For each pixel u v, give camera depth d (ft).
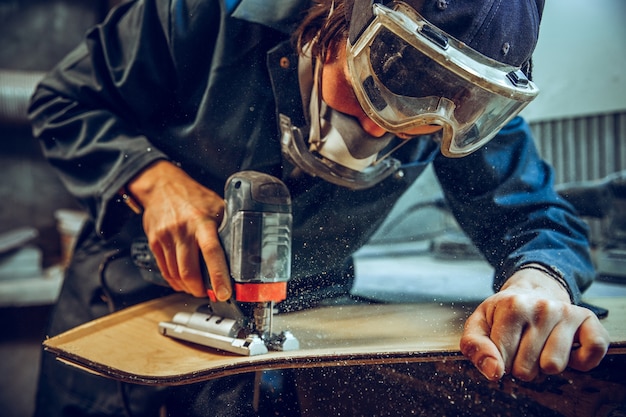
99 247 4.68
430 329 3.19
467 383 2.83
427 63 2.56
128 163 3.84
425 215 7.49
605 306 3.54
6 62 8.96
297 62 3.45
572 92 6.09
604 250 5.28
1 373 8.24
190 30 3.74
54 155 4.22
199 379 2.61
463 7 2.51
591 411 2.60
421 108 2.70
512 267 3.44
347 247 4.23
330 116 3.21
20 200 9.05
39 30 9.05
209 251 3.10
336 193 3.81
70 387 4.55
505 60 2.61
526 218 3.87
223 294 3.03
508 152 4.03
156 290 4.35
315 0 3.37
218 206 3.48
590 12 5.80
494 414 2.80
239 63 3.64
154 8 3.86
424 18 2.54
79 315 4.66
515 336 2.53
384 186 3.96
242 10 3.58
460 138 2.86
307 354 2.64
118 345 3.24
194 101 3.93
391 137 3.26
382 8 2.57
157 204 3.57
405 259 6.69
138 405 3.98
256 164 3.80
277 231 2.98
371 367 2.92
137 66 3.90
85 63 4.24
